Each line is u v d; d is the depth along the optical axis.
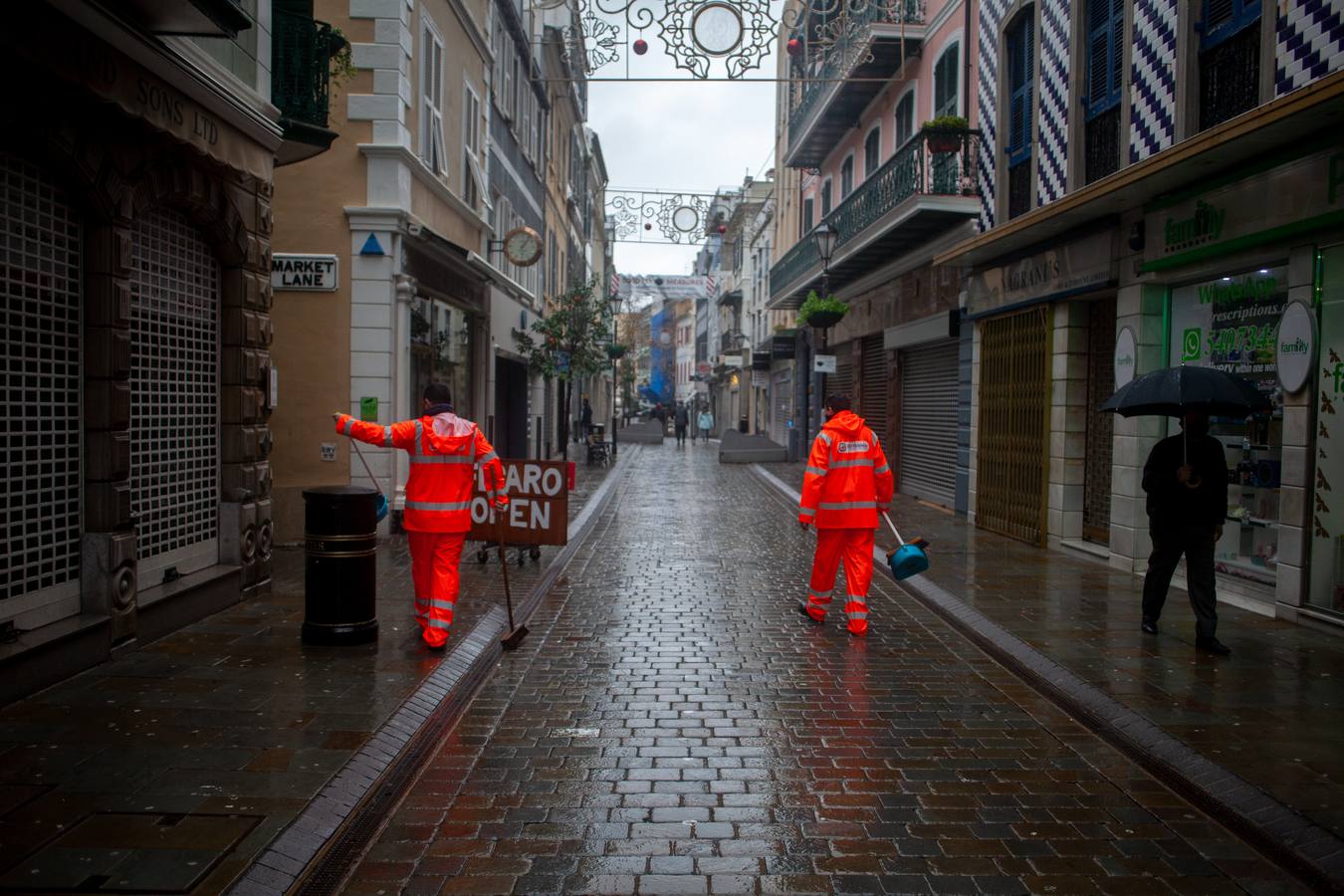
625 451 37.47
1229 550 8.76
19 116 5.04
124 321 6.10
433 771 4.76
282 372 11.62
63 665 5.61
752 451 29.09
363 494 6.67
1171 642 7.05
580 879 3.66
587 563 11.02
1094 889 3.61
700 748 5.09
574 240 39.28
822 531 7.90
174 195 6.70
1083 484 11.49
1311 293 7.34
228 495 7.82
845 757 4.98
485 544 10.46
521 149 22.69
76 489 5.92
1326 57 7.02
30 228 5.41
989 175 13.61
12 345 5.30
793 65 24.89
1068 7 11.17
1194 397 6.48
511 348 21.20
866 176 20.73
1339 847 3.72
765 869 3.75
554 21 27.41
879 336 20.94
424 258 12.99
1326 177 7.02
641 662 6.79
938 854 3.88
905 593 9.46
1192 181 8.62
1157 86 9.35
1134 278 9.75
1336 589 7.30
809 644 7.36
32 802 4.00
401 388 11.81
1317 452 7.41
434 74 13.48
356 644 6.62
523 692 6.07
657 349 99.38
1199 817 4.27
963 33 14.85
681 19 13.64
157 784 4.20
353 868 3.73
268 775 4.32
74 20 5.30
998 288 13.16
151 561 6.86
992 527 13.45
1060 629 7.45
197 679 5.74
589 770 4.77
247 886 3.35
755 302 46.38
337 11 11.60
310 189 11.61
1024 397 12.41
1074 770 4.83
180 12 5.69
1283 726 5.20
